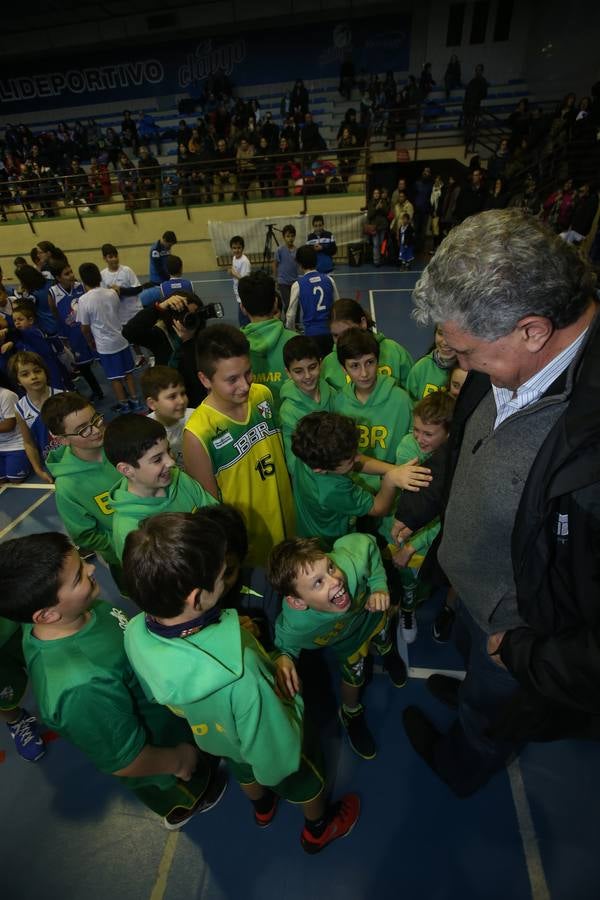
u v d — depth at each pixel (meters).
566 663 0.92
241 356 1.80
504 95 14.42
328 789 1.86
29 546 1.17
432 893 1.58
